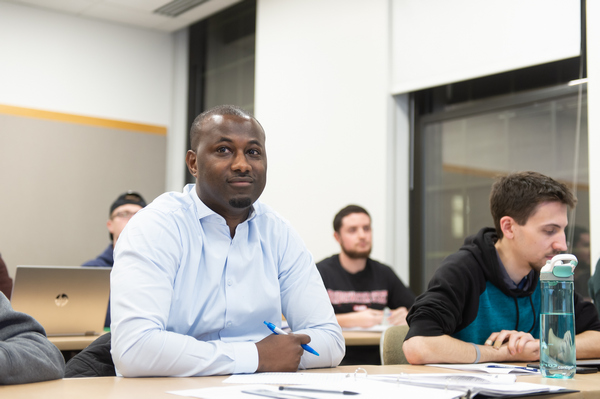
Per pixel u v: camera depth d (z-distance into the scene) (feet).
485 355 5.13
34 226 15.56
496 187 5.82
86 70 16.51
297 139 14.21
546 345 4.16
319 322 4.94
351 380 3.68
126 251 4.41
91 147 16.47
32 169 15.61
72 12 16.28
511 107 11.13
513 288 5.93
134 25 17.29
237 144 4.70
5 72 15.38
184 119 17.63
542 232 5.43
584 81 9.86
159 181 17.53
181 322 4.60
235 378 3.84
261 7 15.31
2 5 15.42
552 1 10.06
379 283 10.96
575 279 9.81
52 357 3.74
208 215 4.82
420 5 12.11
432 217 12.37
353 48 13.17
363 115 12.87
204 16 16.65
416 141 12.60
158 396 3.12
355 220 10.75
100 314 8.48
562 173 10.28
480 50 11.05
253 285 4.89
